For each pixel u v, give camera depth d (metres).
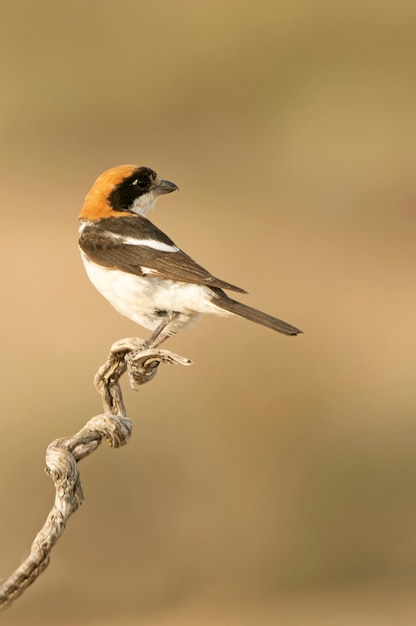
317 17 24.83
